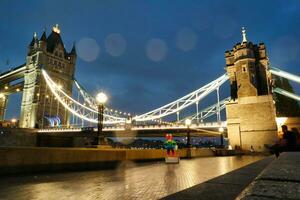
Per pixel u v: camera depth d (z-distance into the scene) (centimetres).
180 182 756
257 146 5262
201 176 910
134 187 664
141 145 12431
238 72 5947
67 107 10956
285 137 840
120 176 924
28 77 12431
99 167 1274
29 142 9138
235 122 5594
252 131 5384
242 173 398
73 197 538
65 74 13025
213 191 251
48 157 1027
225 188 265
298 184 171
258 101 5503
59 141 9606
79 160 1164
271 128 5234
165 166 1444
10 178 830
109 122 7481
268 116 5334
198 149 2869
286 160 333
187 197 225
